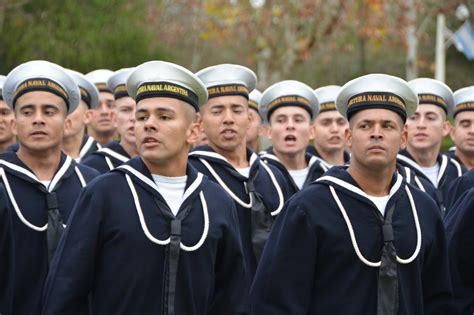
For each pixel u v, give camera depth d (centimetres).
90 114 1803
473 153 1919
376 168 1092
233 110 1562
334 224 1081
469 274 1243
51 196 1292
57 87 1298
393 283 1074
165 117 1056
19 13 4969
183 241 1042
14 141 1686
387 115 1093
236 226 1099
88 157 1769
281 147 1798
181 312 1033
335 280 1079
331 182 1102
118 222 1030
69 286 1009
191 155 1574
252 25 4491
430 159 1816
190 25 5362
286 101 1806
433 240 1126
